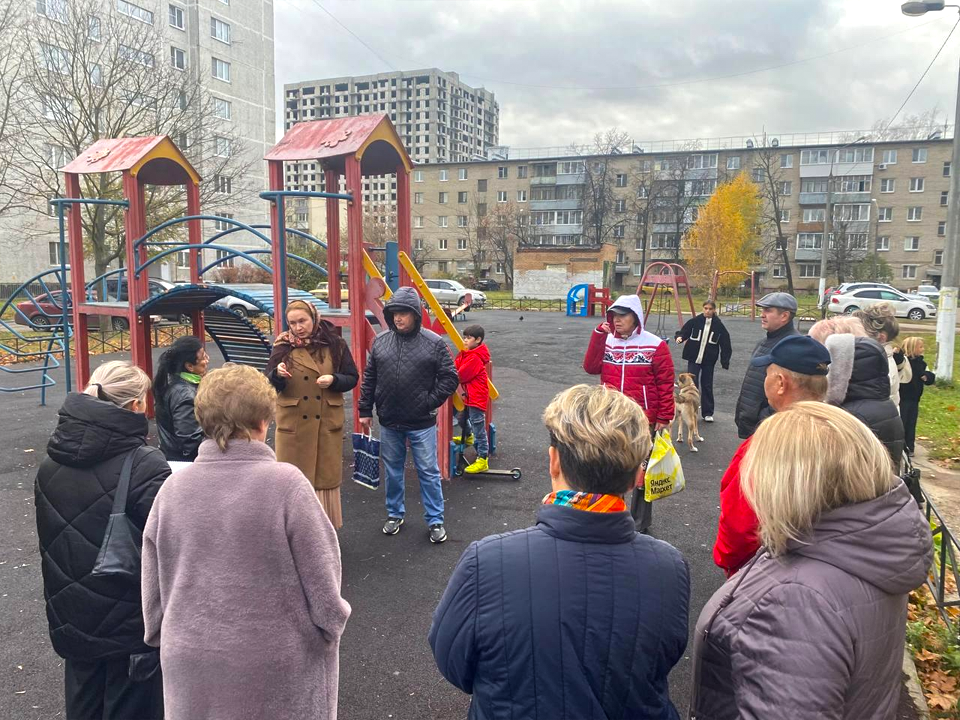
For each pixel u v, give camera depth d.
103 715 2.32
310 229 75.81
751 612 1.47
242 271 32.22
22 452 7.35
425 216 77.06
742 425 3.98
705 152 65.81
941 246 59.59
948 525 5.37
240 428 2.06
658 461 4.12
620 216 69.44
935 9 11.57
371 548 4.81
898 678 1.44
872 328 4.82
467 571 1.55
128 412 2.29
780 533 1.45
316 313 4.61
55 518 2.23
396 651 3.49
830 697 1.33
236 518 1.96
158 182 9.57
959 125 11.80
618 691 1.47
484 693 1.51
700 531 5.13
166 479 2.17
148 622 2.06
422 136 138.25
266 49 49.78
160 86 19.25
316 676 2.03
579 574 1.49
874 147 60.72
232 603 1.93
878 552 1.38
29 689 3.16
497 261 70.69
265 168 49.84
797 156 63.25
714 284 25.00
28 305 20.47
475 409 6.48
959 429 8.67
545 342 18.48
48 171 19.97
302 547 1.98
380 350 4.88
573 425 1.54
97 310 8.80
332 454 4.62
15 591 4.16
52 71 17.50
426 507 4.95
